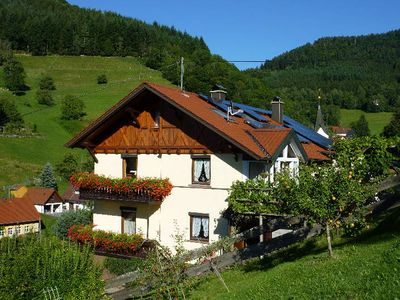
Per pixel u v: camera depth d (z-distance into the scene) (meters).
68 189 74.75
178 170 23.03
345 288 9.70
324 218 13.48
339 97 127.62
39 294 12.03
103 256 23.97
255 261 18.39
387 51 150.12
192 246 22.27
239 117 26.34
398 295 8.30
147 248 22.36
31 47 157.38
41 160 83.19
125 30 162.38
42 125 98.25
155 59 140.25
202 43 165.38
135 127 24.42
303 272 12.64
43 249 12.88
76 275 12.85
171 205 23.08
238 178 21.27
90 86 129.12
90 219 39.47
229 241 18.92
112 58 154.00
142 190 22.62
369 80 137.25
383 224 16.16
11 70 125.44
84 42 158.00
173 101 21.75
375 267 10.38
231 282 15.76
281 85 139.50
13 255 12.41
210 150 22.06
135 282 15.65
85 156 86.62
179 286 14.69
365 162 14.02
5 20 165.50
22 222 53.47
